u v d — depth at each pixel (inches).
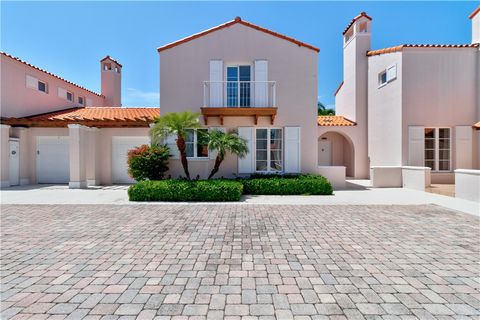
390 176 491.2
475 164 498.0
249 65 474.6
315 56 467.5
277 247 185.3
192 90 462.9
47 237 206.7
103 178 543.8
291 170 464.4
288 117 466.0
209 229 227.9
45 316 108.8
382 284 134.0
